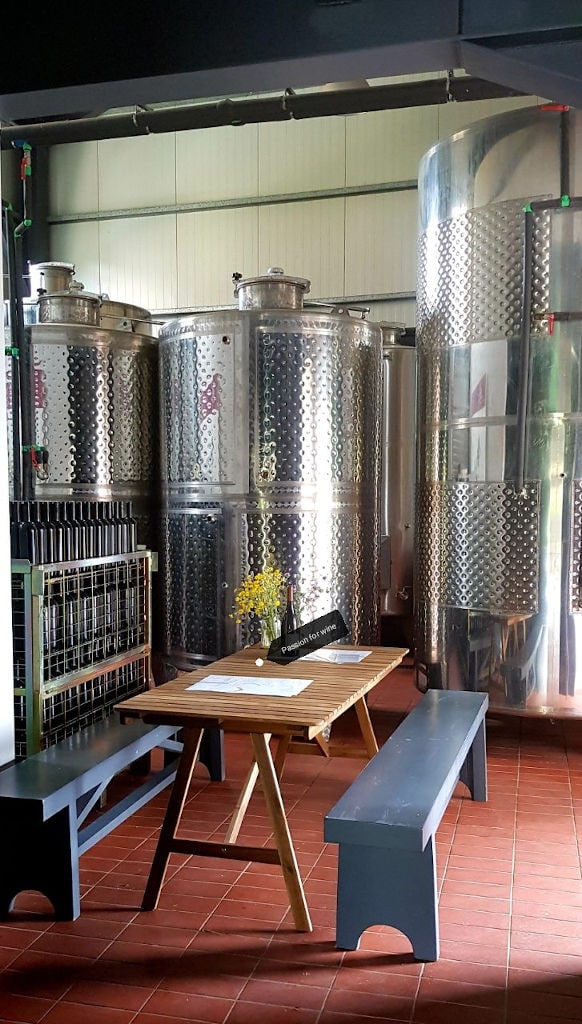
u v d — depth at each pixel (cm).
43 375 573
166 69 253
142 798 338
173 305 923
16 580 362
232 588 520
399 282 848
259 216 890
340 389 522
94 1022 225
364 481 546
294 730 261
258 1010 230
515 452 447
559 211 429
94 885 306
